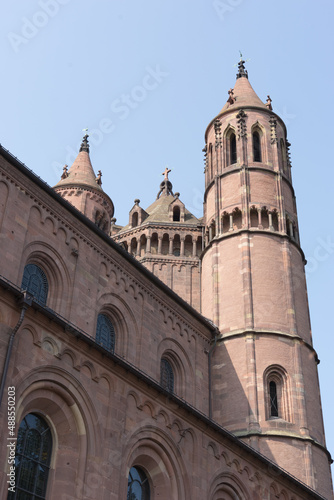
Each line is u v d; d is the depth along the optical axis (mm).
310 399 46188
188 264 57781
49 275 34594
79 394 27359
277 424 43625
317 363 50031
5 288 24891
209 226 54594
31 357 25453
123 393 29359
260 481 36375
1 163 32438
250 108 57969
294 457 42719
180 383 43000
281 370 46062
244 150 55469
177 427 32000
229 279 50094
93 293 36625
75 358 27531
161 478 30672
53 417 26953
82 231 37250
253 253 50312
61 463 26250
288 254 51125
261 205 52750
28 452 25469
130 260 40281
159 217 62188
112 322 38688
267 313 47906
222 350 47281
